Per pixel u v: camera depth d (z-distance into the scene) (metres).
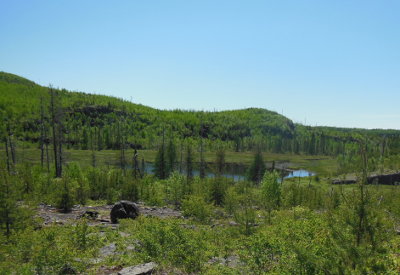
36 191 30.77
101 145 150.75
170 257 12.79
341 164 125.19
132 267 11.62
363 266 7.44
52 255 10.98
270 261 11.38
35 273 10.41
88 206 31.88
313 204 35.09
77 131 166.75
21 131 149.50
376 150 136.88
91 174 40.22
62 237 14.88
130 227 20.28
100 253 14.19
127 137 173.25
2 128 139.62
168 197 39.34
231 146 193.62
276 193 34.22
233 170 113.12
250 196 29.00
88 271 11.44
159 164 70.12
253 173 80.12
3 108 172.25
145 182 44.41
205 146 178.88
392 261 8.25
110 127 187.75
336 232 8.38
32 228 14.82
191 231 16.56
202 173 76.38
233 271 11.51
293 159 164.50
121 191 38.38
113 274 11.23
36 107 181.62
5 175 16.22
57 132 66.31
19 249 11.73
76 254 12.83
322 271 7.89
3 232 14.33
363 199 8.30
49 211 26.58
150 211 31.03
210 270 11.81
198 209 25.88
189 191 38.41
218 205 37.16
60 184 28.77
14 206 15.66
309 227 13.37
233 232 18.69
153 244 13.63
